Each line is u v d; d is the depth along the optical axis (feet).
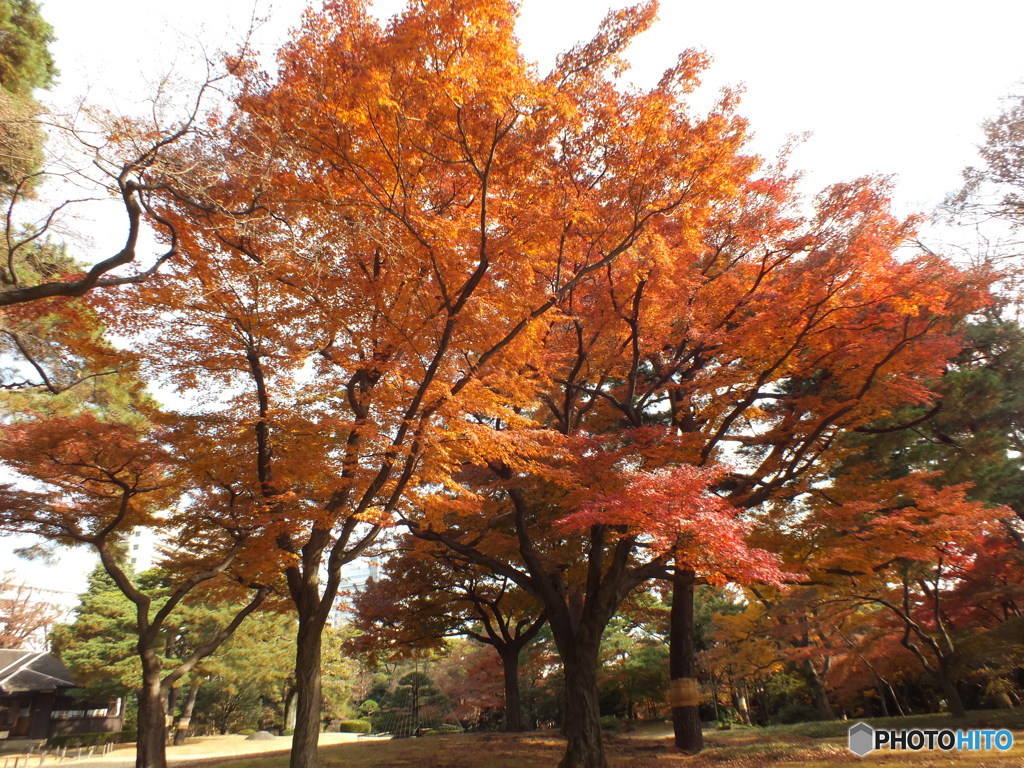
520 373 40.14
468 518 53.57
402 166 28.55
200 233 30.32
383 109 26.30
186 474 39.34
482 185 28.07
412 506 41.32
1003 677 65.05
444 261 30.81
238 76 29.25
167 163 24.18
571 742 39.88
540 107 27.25
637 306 39.86
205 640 108.06
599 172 32.19
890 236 37.14
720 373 43.01
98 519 48.78
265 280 31.07
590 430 57.31
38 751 94.73
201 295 31.76
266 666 117.60
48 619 124.26
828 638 81.92
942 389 46.85
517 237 30.42
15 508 42.91
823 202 37.70
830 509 39.04
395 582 69.31
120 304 32.63
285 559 37.22
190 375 35.65
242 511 44.52
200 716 134.00
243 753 85.97
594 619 42.01
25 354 35.50
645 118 29.12
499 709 117.70
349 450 33.45
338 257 30.37
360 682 168.04
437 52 25.46
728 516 31.30
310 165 29.43
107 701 119.34
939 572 56.75
